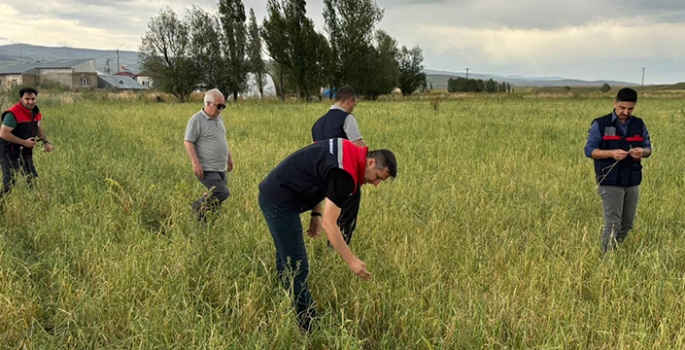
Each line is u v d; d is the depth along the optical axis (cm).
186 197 681
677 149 1254
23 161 761
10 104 2383
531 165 1038
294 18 5206
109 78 9762
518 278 470
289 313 387
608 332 379
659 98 5691
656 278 471
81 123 1909
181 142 1402
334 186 386
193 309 402
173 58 5056
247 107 3381
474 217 658
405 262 508
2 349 364
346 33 5416
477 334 375
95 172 839
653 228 628
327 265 503
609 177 565
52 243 556
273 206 414
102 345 379
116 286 432
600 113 2806
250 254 509
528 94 6638
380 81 6122
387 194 758
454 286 475
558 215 666
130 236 562
